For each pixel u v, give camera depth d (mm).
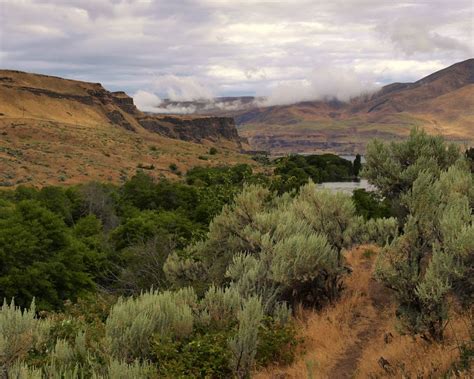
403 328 8047
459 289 7848
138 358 7613
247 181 22906
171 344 8102
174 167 143375
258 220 13922
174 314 9062
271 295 11094
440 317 7523
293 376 7949
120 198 60438
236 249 14086
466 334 7434
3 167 100062
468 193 12492
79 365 7375
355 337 9594
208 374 7723
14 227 25562
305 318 11391
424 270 10227
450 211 9031
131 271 19781
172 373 7422
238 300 10039
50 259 24859
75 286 25125
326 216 13523
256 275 11375
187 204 52156
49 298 23156
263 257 11906
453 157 17859
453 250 7754
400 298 8453
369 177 17906
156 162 150500
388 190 17094
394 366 7258
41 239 25531
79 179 104000
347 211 13500
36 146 134000
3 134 146375
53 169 109688
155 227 29922
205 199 23578
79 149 141250
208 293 10406
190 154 184125
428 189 12312
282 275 10883
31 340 7859
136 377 6746
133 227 31250
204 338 8578
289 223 13297
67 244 27094
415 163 16906
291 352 8914
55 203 50969
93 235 37750
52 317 11258
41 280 22578
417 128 18328
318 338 9719
